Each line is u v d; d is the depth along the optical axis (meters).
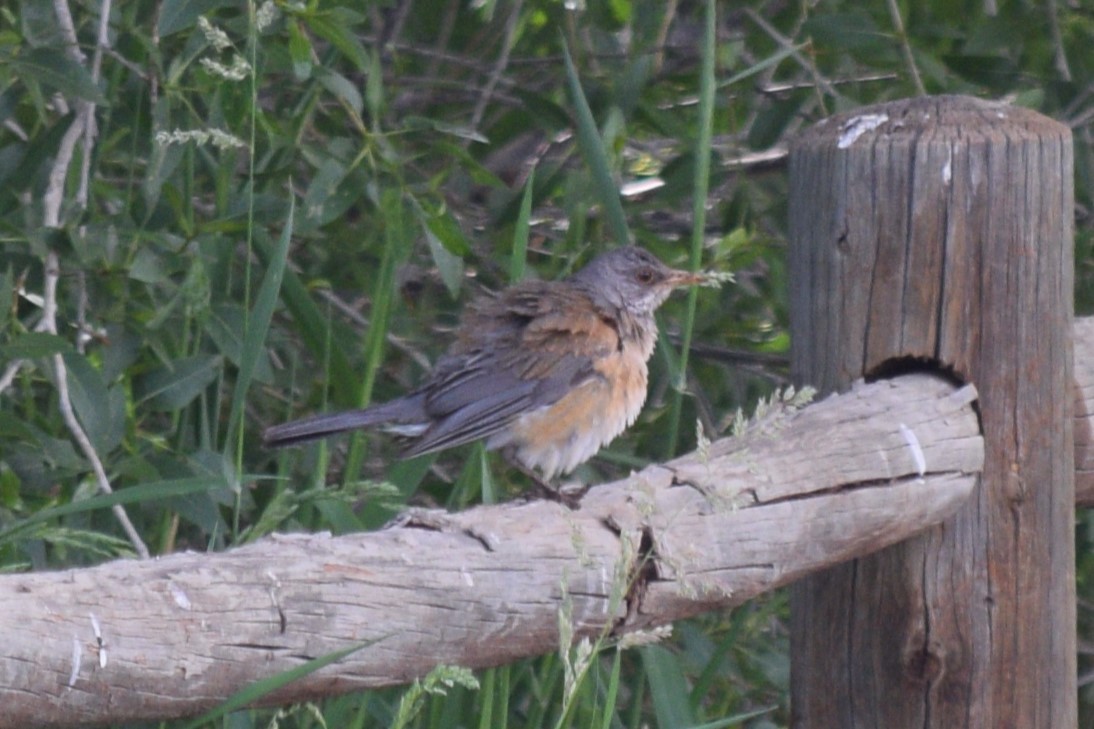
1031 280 7.66
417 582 5.82
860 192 7.67
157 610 5.16
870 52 13.12
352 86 10.66
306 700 5.76
